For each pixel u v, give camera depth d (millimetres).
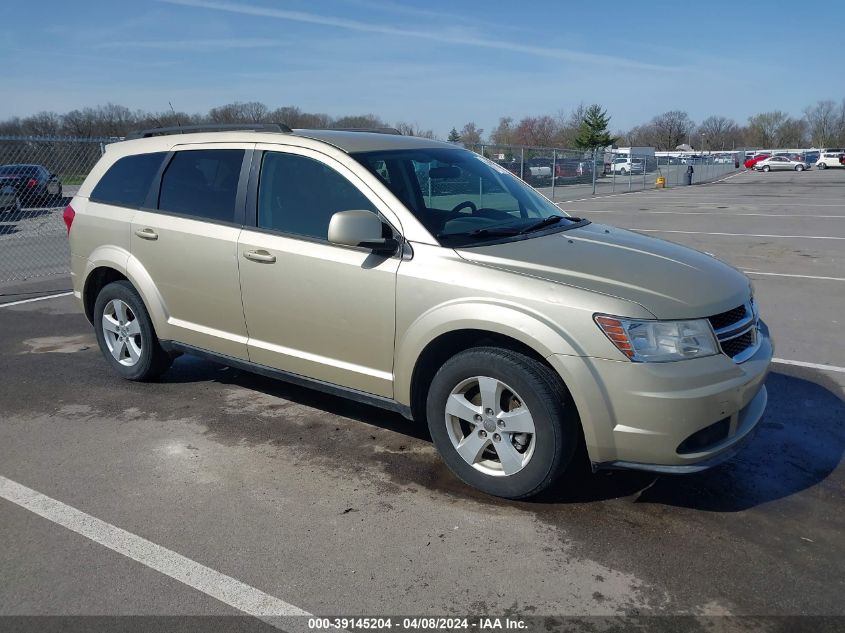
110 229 5129
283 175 4305
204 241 4531
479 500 3600
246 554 3125
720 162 60781
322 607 2777
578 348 3201
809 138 116750
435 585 2910
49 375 5605
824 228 15148
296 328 4191
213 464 4008
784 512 3486
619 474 3867
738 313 3514
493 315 3367
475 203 4293
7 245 13391
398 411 3914
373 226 3648
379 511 3492
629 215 19000
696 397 3137
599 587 2896
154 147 5098
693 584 2916
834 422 4598
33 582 2936
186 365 5812
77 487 3738
